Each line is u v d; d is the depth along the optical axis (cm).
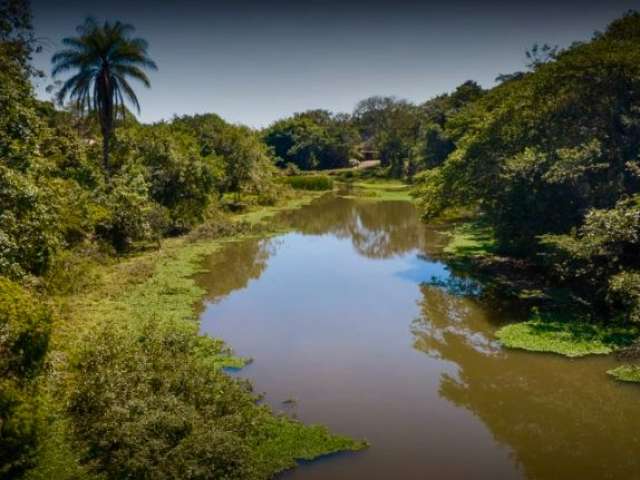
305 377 1555
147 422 1032
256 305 2256
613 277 1700
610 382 1485
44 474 975
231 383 1342
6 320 1046
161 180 3875
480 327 1950
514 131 2633
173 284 2469
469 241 3475
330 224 4662
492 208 2767
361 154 11481
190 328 1867
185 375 1262
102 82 3328
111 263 2806
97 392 1171
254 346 1792
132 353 1349
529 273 2558
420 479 1086
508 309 2108
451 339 1848
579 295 2136
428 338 1862
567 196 2306
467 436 1252
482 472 1116
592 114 2347
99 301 2123
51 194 1808
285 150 10738
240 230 4025
